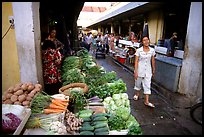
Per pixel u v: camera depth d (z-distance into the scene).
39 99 2.86
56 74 4.48
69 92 3.23
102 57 13.12
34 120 2.50
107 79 4.35
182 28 8.14
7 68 4.13
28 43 3.42
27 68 3.52
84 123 2.59
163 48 7.55
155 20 9.71
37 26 3.56
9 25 3.95
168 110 4.57
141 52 4.51
